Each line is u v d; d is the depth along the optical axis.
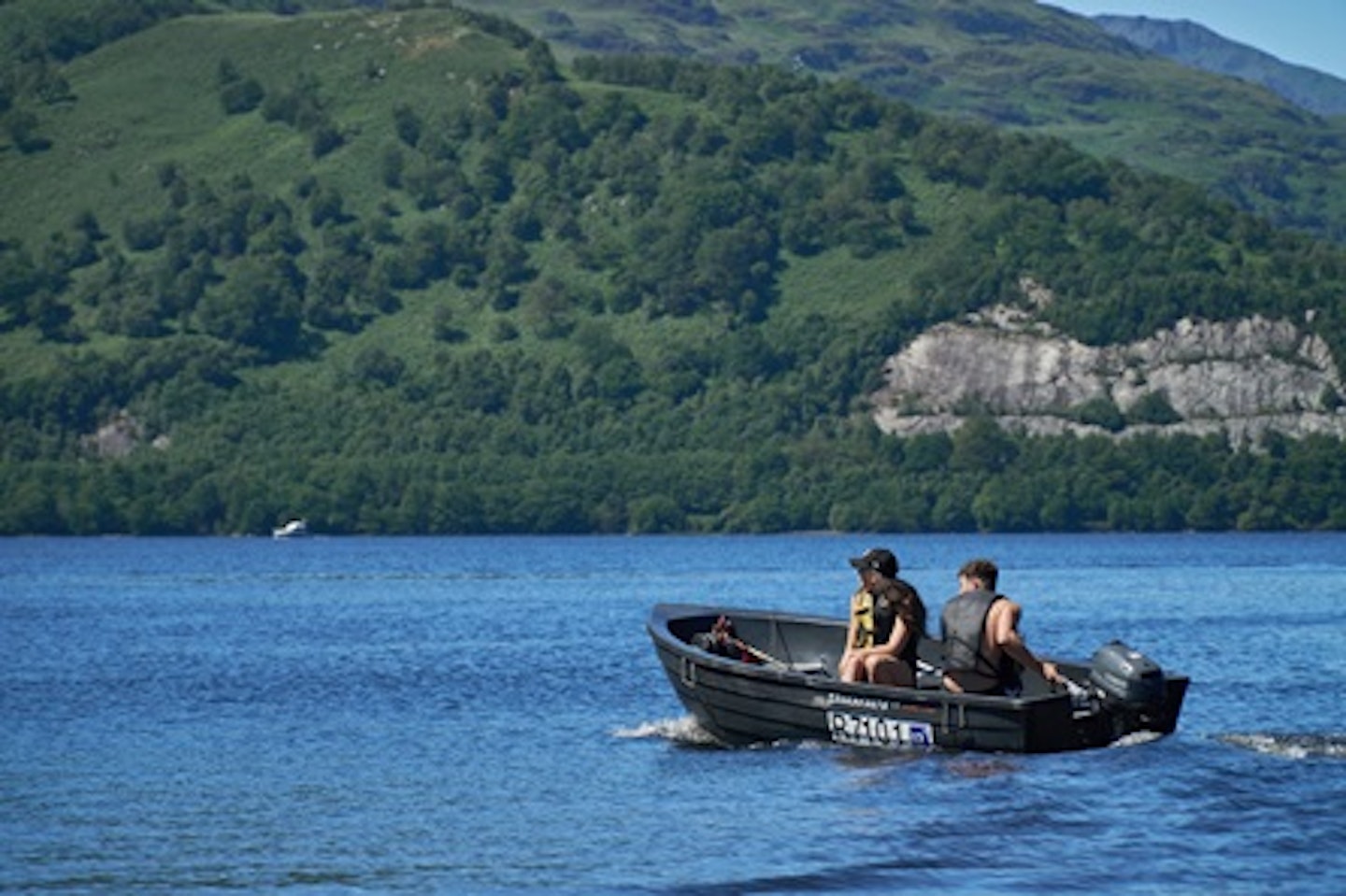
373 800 46.12
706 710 50.91
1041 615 122.94
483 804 45.12
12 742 57.78
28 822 43.69
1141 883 35.62
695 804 43.66
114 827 43.06
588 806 44.25
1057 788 44.19
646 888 36.06
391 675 78.44
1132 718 46.56
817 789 44.78
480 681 74.75
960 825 40.56
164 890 36.88
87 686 75.44
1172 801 42.62
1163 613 124.50
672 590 163.75
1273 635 100.75
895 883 35.88
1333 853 37.81
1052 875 36.28
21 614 131.38
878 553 48.84
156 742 57.56
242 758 53.81
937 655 52.41
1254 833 39.50
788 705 48.78
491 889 36.44
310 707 66.50
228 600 151.00
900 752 47.12
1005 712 45.28
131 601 150.75
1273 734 51.19
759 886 35.94
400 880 37.41
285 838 41.59
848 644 49.84
